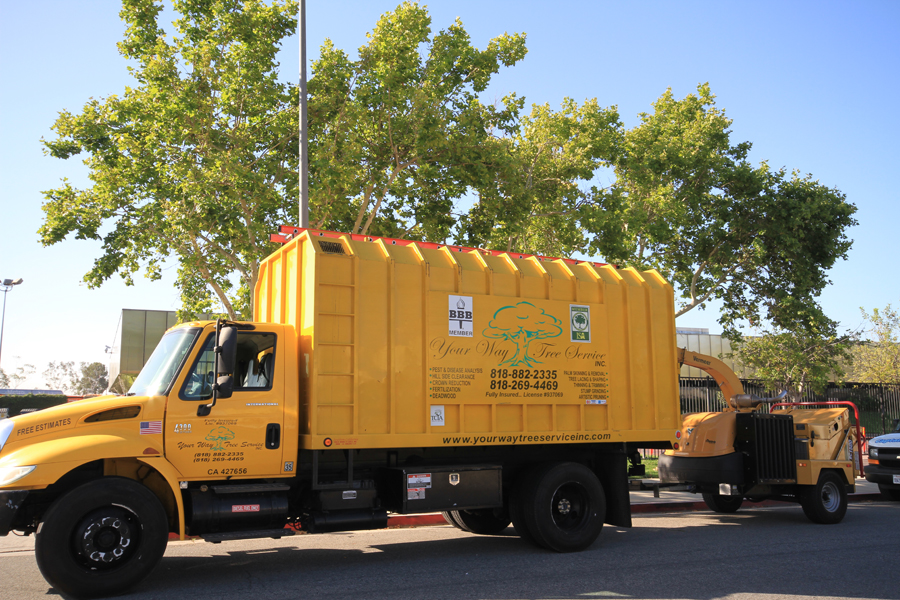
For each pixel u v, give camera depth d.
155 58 15.51
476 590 6.57
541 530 8.47
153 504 6.41
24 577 7.09
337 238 8.04
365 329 7.78
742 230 27.19
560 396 8.95
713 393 20.20
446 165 17.47
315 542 9.43
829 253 26.62
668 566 7.74
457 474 8.15
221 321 7.19
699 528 10.80
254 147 16.30
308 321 7.58
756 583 6.95
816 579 7.14
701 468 11.28
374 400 7.70
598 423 9.22
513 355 8.68
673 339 10.07
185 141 15.78
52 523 5.98
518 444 8.57
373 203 18.44
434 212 18.69
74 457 6.24
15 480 5.99
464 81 18.02
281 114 16.20
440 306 8.29
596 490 8.96
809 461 11.38
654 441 9.65
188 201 14.83
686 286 29.09
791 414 12.69
